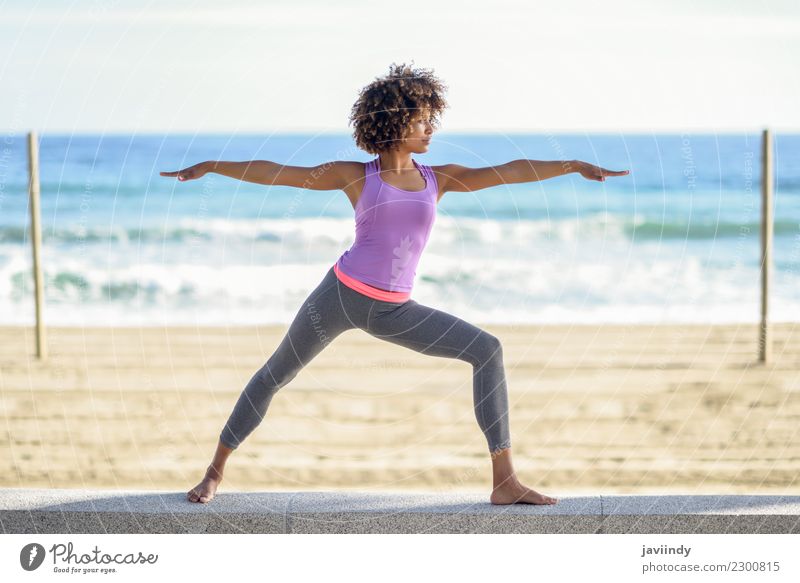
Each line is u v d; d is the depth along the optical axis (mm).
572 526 3207
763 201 7402
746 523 3197
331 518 3236
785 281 11648
